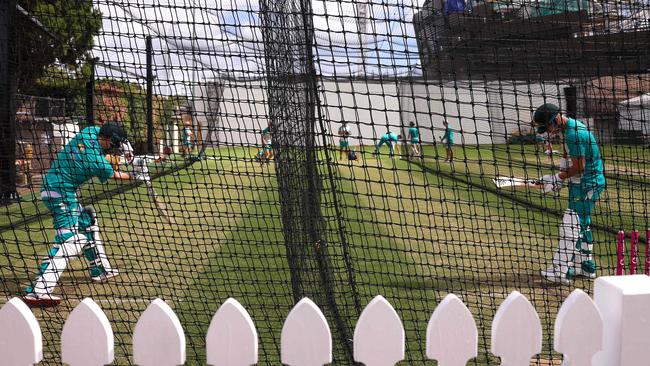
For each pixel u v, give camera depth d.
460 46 3.03
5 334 1.65
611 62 3.13
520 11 3.03
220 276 4.69
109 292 4.37
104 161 4.23
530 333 1.67
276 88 3.78
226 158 3.69
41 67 3.55
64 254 4.21
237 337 1.64
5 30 3.44
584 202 4.31
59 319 3.76
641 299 1.61
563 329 1.64
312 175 3.52
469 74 3.11
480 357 3.06
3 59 3.52
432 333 1.65
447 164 14.15
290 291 4.20
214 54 2.94
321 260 3.59
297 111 3.75
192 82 3.30
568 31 3.06
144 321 1.65
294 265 3.69
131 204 8.84
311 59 2.91
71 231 4.17
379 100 14.08
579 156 3.91
